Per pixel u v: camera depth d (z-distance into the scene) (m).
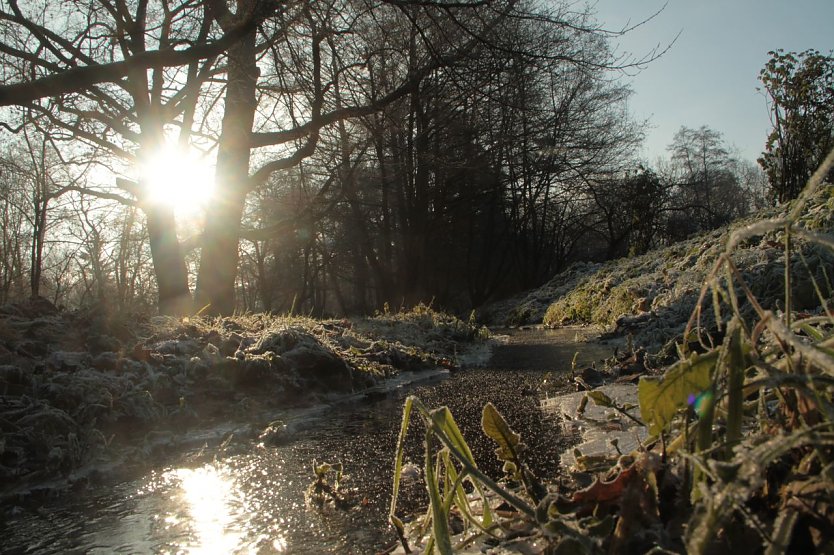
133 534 2.27
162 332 5.67
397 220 32.53
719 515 0.87
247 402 4.72
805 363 1.20
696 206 39.78
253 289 47.09
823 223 6.79
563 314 17.95
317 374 5.64
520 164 29.00
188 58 8.93
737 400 1.13
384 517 2.27
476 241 39.34
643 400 1.27
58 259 35.72
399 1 10.66
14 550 2.16
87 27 13.22
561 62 13.80
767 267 6.75
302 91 11.88
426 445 1.32
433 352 9.08
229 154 14.36
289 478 2.93
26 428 3.41
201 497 2.70
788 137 16.94
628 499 1.18
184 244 15.48
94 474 3.15
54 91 8.34
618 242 36.69
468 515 1.48
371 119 17.66
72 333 5.01
